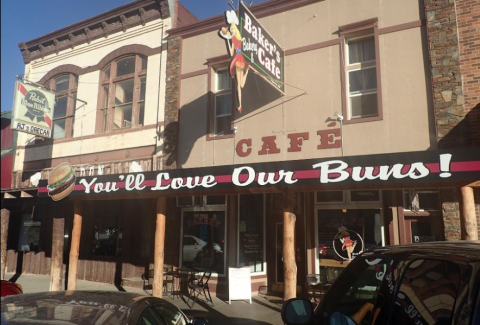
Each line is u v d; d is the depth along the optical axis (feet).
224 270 33.76
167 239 36.22
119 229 40.50
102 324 8.50
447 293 6.46
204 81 36.55
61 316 8.82
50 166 45.57
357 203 29.89
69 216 43.78
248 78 34.22
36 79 49.44
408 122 27.73
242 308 28.78
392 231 27.96
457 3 27.22
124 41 43.16
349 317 8.66
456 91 26.27
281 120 32.27
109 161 40.93
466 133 25.67
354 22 30.55
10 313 9.03
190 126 36.50
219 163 34.42
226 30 24.18
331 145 29.94
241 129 33.91
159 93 39.06
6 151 50.06
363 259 9.23
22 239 48.60
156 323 10.97
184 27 38.22
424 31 28.17
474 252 6.57
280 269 33.01
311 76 31.65
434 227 26.91
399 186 21.43
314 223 31.22
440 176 18.94
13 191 37.01
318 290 29.99
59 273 32.78
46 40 48.57
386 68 28.94
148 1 41.19
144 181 28.12
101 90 44.01
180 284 34.81
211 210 35.17
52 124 44.96
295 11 33.04
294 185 22.66
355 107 30.32
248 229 34.09
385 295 7.84
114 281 39.40
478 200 24.52
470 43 26.48
